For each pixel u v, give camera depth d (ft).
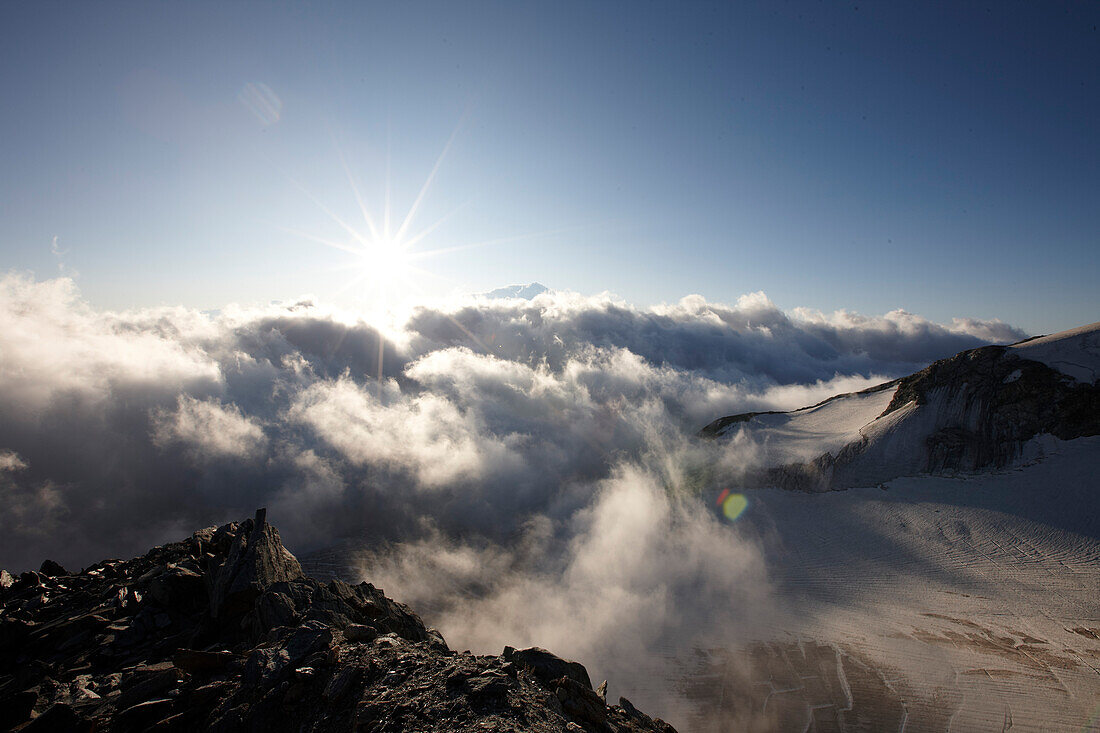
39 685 32.86
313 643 32.48
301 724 25.98
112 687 33.01
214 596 42.04
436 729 24.27
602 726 29.50
